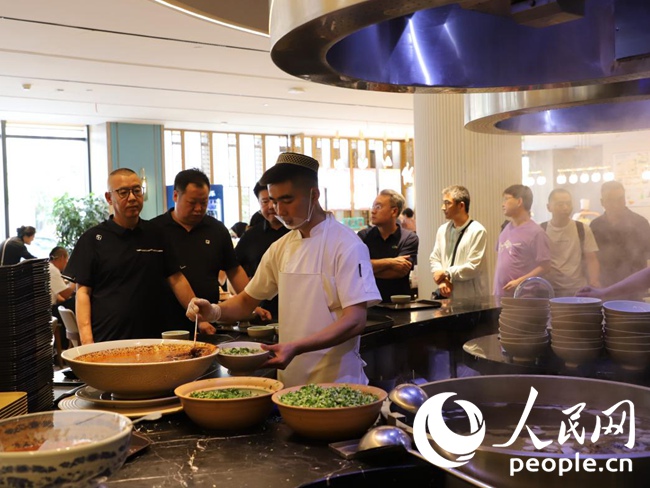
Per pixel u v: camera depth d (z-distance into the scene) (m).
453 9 1.67
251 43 7.30
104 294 3.25
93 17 6.34
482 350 2.44
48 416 1.16
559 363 2.21
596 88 2.18
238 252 4.32
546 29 1.81
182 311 3.46
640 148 3.91
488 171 6.71
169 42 7.21
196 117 11.66
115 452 1.04
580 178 4.94
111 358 1.91
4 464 0.98
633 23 1.68
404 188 14.98
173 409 1.75
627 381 2.06
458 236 5.01
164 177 12.46
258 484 1.26
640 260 3.65
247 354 1.96
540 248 3.95
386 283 4.64
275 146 13.91
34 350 1.81
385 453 1.38
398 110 11.39
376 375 2.89
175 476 1.31
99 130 12.12
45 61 7.83
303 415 1.49
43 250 12.05
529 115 2.74
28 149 11.94
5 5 5.96
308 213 2.16
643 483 1.20
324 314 2.19
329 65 1.54
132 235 3.28
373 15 1.25
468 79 1.83
